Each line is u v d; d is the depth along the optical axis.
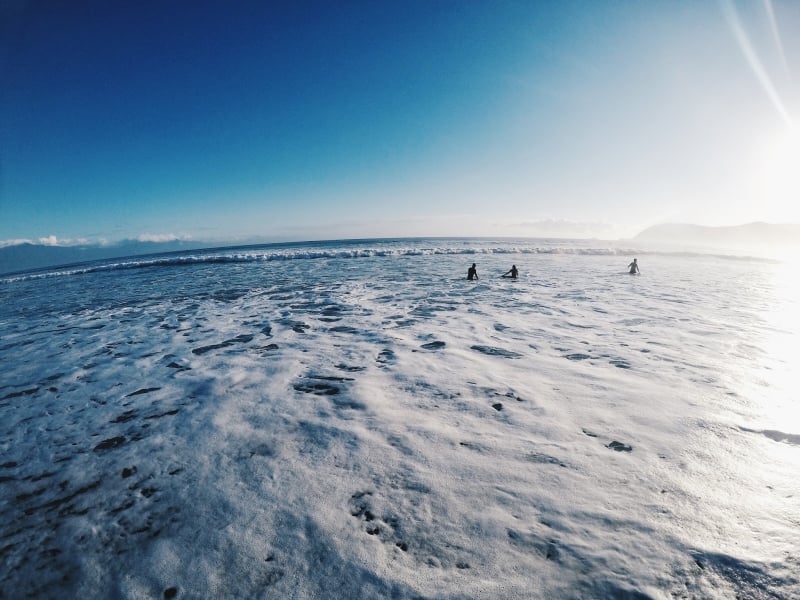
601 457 3.44
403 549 2.54
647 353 6.38
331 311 10.11
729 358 6.11
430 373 5.59
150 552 2.62
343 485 3.19
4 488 3.36
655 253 35.66
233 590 2.31
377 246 44.25
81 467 3.62
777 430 3.88
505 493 3.01
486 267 22.08
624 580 2.23
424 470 3.33
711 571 2.27
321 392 5.02
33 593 2.37
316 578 2.36
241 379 5.57
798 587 2.14
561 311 9.84
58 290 16.97
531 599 2.14
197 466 3.54
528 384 5.11
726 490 3.00
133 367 6.30
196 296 13.16
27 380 5.87
